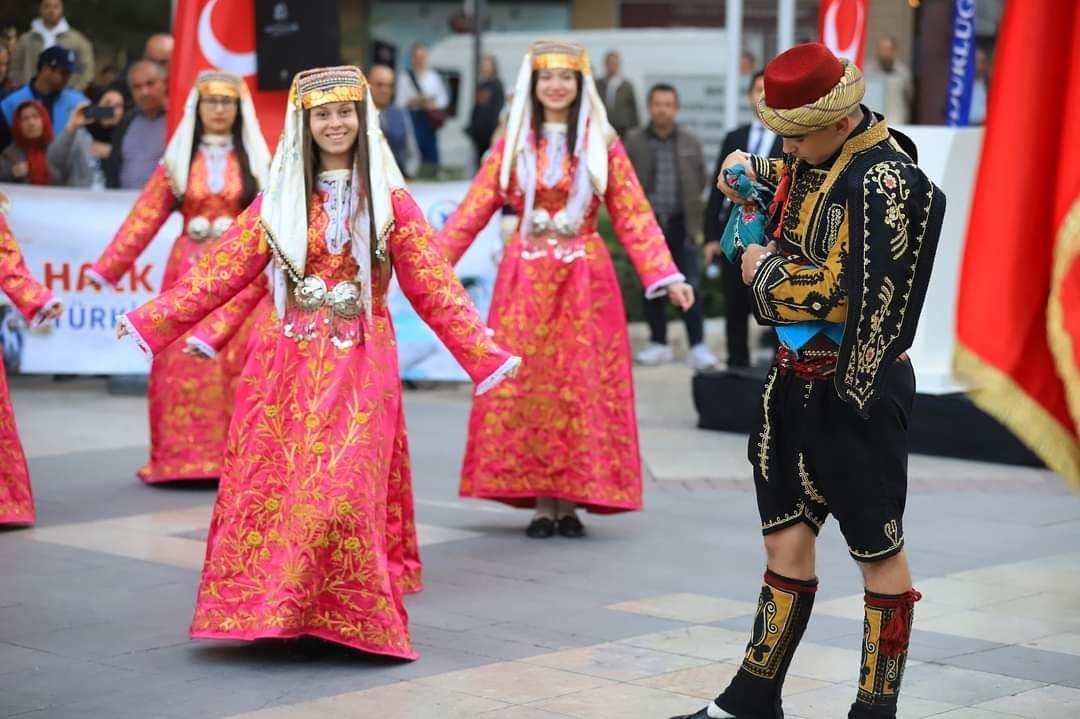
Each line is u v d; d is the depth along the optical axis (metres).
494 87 24.02
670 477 11.62
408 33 36.91
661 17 36.81
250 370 7.03
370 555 6.84
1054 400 6.14
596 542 9.56
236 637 6.87
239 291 7.04
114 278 11.04
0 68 15.75
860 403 5.30
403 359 15.49
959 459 12.46
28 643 7.15
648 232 9.56
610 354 9.72
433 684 6.61
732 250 5.83
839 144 5.43
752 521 10.21
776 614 5.75
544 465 9.62
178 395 11.02
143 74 15.48
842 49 12.78
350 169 6.98
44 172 15.86
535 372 9.64
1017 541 9.68
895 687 5.64
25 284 9.09
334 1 12.41
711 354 17.52
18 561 8.78
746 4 30.98
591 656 7.06
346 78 6.89
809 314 5.44
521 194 9.67
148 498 10.71
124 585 8.26
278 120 12.71
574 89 9.56
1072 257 5.97
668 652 7.14
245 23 12.69
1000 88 6.13
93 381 16.59
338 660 6.96
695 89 27.75
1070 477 6.13
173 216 15.17
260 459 6.93
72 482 11.23
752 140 14.38
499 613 7.84
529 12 37.16
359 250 6.93
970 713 6.30
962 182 12.58
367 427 6.90
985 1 25.28
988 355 6.14
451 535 9.73
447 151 30.28
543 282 9.62
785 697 6.47
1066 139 6.00
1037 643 7.39
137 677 6.67
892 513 5.54
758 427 5.73
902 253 5.27
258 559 6.91
